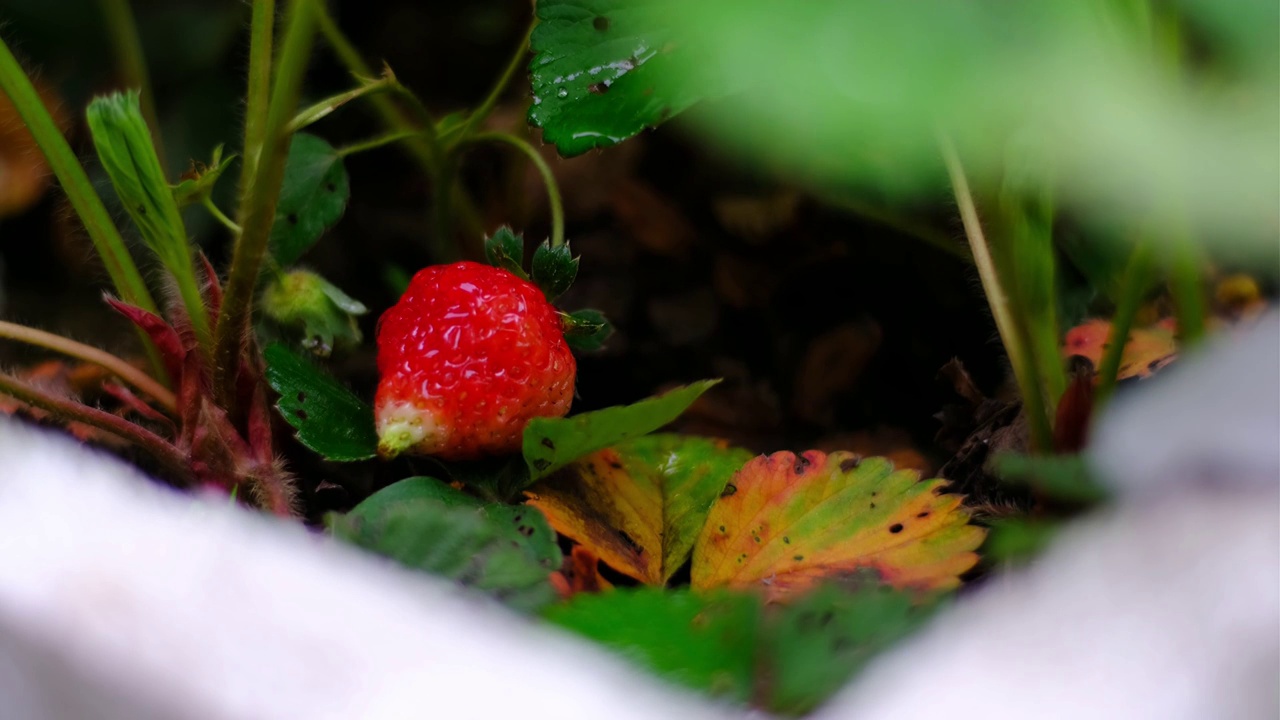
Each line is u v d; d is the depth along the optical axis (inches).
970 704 13.4
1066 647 13.5
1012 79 8.5
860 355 20.4
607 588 16.7
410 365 17.2
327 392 17.5
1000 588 14.8
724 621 14.8
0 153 22.1
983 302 19.9
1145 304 18.9
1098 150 8.3
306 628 14.4
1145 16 14.7
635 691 14.3
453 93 24.4
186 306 17.6
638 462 17.6
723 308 21.0
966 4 8.5
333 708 13.9
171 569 14.6
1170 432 14.5
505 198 21.5
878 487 16.9
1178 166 8.0
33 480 14.9
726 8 8.7
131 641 14.4
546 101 17.0
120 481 15.0
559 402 17.5
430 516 15.8
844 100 8.4
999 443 18.0
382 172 22.8
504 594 15.6
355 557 15.3
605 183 21.9
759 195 21.1
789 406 20.3
